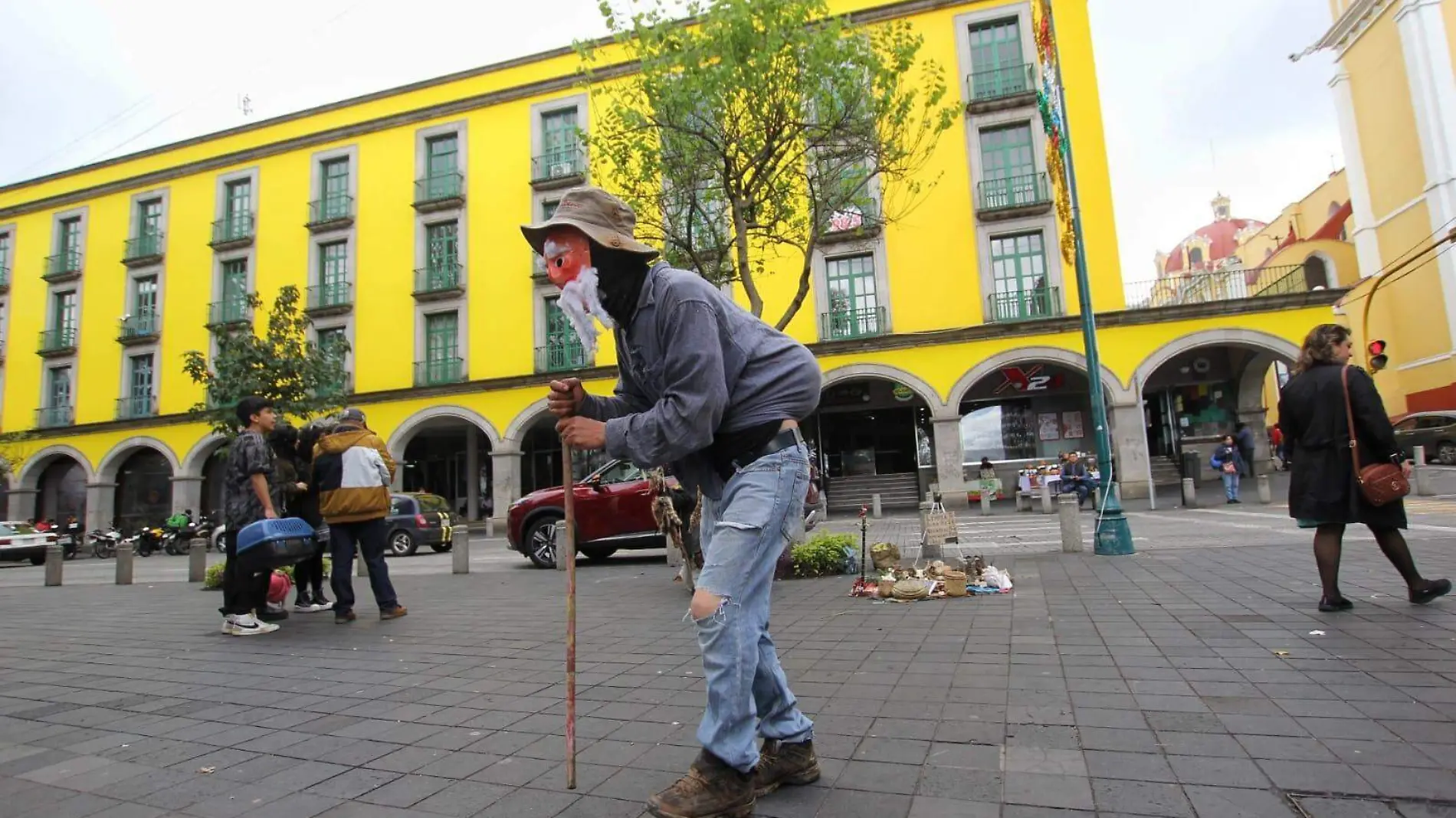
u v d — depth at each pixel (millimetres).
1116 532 8266
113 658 5000
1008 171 21172
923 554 8086
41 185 31000
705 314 2227
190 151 28734
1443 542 7449
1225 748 2553
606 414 2584
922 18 21734
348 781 2645
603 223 2303
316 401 11180
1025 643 4266
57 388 30109
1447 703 2891
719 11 8086
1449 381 25344
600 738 2994
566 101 24922
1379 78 27875
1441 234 25203
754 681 2357
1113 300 20109
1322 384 4609
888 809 2225
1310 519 4594
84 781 2717
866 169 10125
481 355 24781
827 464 24750
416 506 16438
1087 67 20922
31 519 29031
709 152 8734
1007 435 23375
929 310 21047
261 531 5684
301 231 26938
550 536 10820
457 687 3910
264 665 4637
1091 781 2346
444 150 26266
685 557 7223
